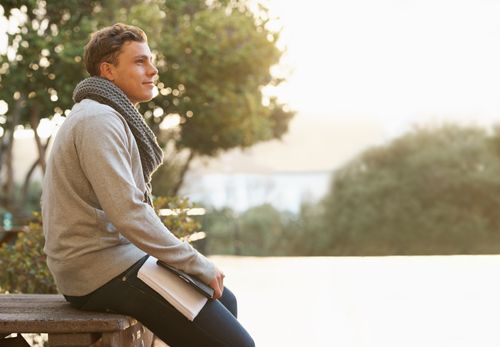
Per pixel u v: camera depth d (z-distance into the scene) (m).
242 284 6.97
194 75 9.91
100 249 2.40
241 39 10.11
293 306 5.53
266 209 18.91
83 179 2.38
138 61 2.59
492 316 4.80
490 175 17.16
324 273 7.73
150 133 2.57
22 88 8.83
